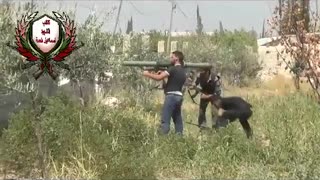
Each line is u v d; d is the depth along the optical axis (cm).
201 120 1597
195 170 1080
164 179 1040
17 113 1162
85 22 1670
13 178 995
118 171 1002
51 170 1016
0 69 1251
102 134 1101
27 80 1310
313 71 1298
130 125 1191
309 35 1304
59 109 1108
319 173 986
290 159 1116
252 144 1175
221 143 1159
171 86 1409
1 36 1251
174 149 1140
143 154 1080
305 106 1628
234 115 1418
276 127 1343
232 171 1054
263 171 1043
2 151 1044
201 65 1505
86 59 1656
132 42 2206
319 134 1241
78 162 1016
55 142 1044
